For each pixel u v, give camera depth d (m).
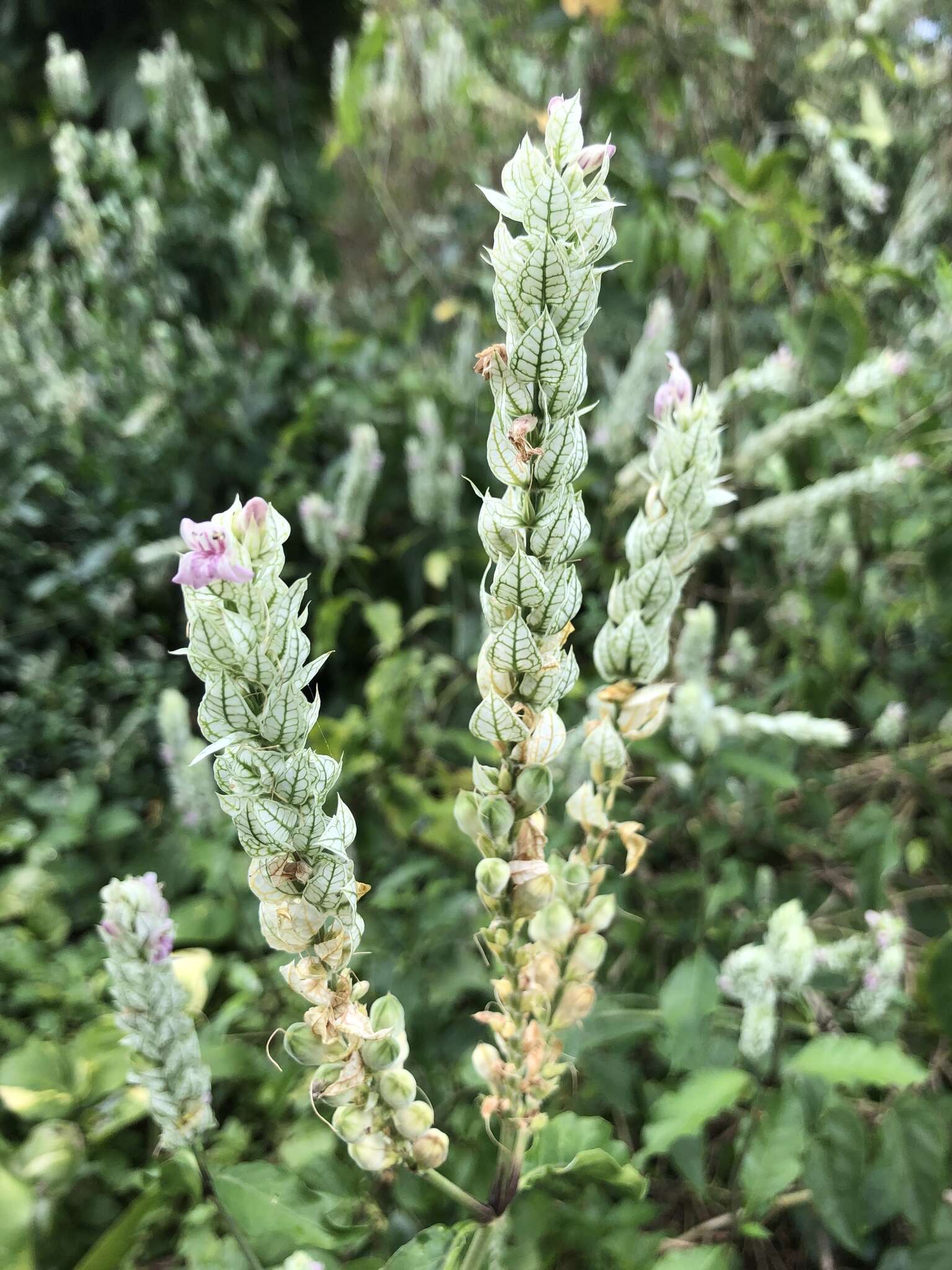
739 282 0.60
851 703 0.69
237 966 0.50
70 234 0.96
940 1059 0.50
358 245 1.49
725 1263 0.31
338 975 0.21
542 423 0.18
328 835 0.19
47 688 0.82
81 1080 0.44
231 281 1.06
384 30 0.75
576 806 0.25
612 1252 0.35
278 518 0.17
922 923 0.60
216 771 0.18
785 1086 0.34
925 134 0.89
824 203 0.82
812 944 0.35
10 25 1.22
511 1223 0.33
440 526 0.81
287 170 1.29
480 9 0.92
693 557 0.24
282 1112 0.47
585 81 0.82
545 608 0.19
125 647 0.93
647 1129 0.33
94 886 0.67
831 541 0.64
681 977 0.39
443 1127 0.41
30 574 0.94
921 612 0.71
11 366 0.99
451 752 0.71
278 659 0.17
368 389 0.92
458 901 0.47
